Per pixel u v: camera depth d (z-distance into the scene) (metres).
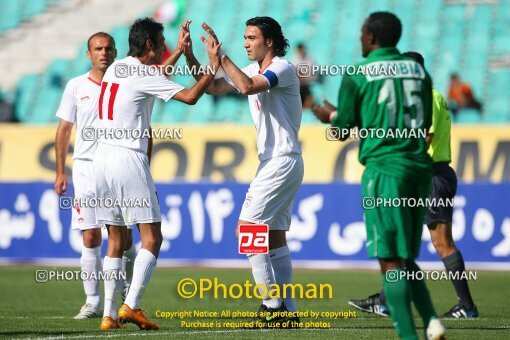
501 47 74.06
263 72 25.34
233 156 54.97
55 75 78.06
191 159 55.41
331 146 53.62
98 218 25.84
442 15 76.94
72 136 53.31
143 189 25.28
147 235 25.58
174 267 51.34
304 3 79.69
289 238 50.34
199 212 50.78
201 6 80.88
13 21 83.62
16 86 76.25
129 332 24.86
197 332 24.80
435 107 29.70
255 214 25.95
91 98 29.70
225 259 50.44
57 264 52.56
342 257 49.66
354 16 78.00
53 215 52.72
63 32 82.19
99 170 25.52
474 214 48.19
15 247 53.19
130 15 83.00
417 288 20.45
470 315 29.59
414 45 74.94
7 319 29.22
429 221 29.84
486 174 52.31
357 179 52.84
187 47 26.61
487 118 68.69
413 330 19.59
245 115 69.44
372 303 29.77
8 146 58.16
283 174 25.83
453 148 53.12
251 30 26.02
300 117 26.38
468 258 48.22
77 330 25.64
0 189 53.34
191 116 69.94
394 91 20.36
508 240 47.84
